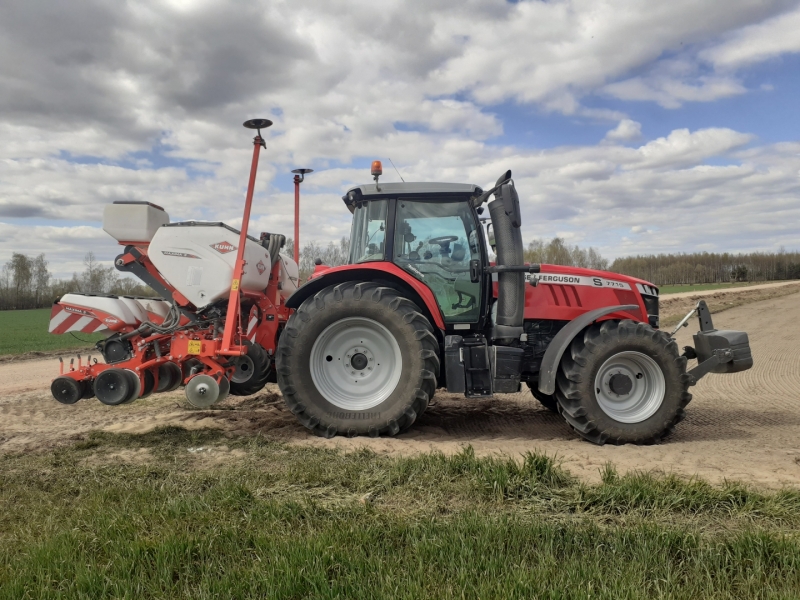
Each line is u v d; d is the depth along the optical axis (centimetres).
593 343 508
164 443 482
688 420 618
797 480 379
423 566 244
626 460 436
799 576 236
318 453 438
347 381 524
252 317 567
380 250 554
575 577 235
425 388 508
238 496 323
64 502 336
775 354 1141
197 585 236
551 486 352
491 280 553
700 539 271
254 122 507
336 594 222
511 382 516
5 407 681
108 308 517
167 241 524
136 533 278
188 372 551
